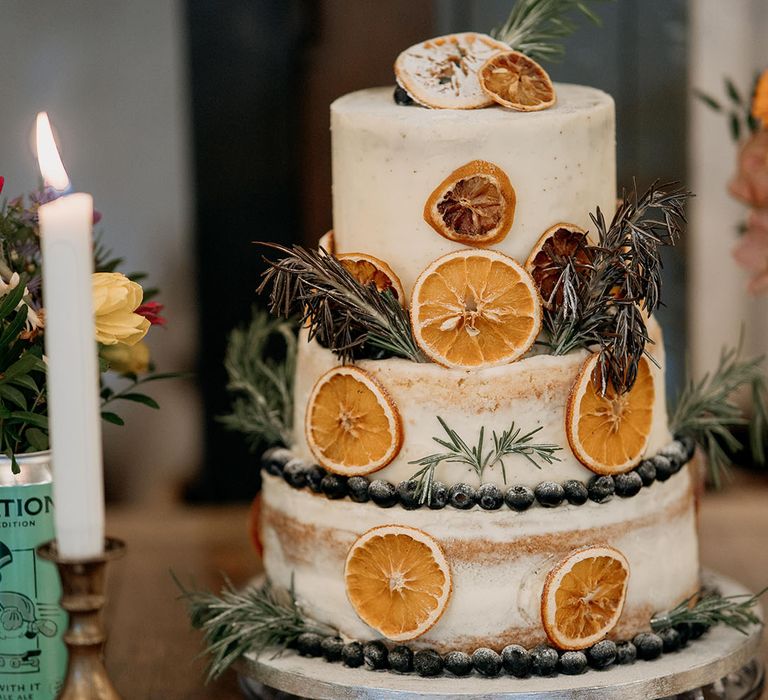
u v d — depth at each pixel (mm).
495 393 1000
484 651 1004
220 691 1156
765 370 1885
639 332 995
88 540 791
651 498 1054
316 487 1060
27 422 1014
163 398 1933
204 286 1904
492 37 1166
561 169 1025
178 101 1851
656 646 1040
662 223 1017
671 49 1810
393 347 1025
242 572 1406
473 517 1003
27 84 1841
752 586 1336
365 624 1038
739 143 1417
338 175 1087
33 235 1086
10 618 1010
